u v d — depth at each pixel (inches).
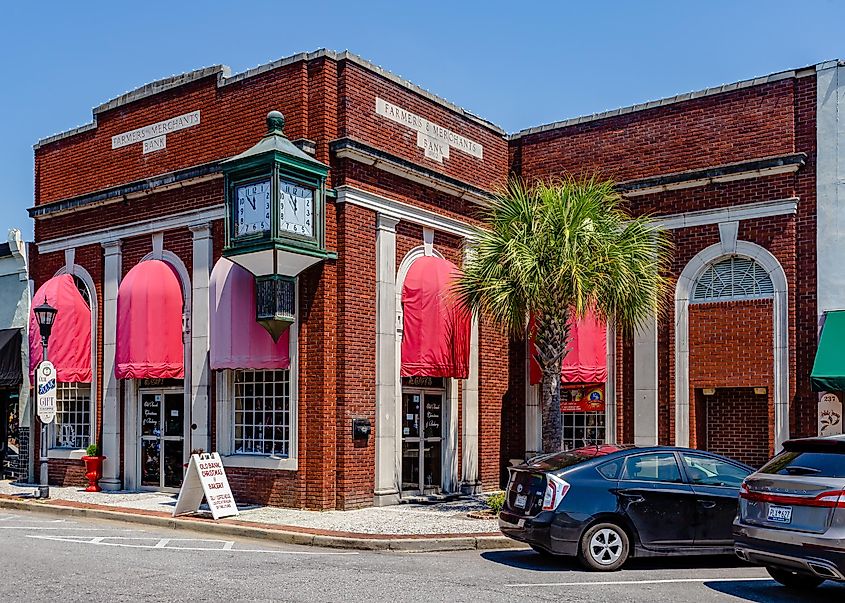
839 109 685.9
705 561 468.1
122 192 755.4
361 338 656.4
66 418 818.2
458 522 571.2
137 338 704.4
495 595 359.6
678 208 746.2
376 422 660.7
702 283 734.5
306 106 658.8
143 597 346.0
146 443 751.7
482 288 588.7
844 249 674.8
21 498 700.0
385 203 681.6
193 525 566.9
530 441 789.9
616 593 369.7
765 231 705.0
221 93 708.0
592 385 769.6
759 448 717.3
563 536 422.9
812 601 368.8
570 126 812.0
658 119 767.1
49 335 704.4
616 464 441.7
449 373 689.0
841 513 340.2
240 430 681.0
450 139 763.4
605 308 588.1
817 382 640.4
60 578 383.9
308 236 625.9
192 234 716.0
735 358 708.7
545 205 581.9
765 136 714.8
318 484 624.4
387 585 377.4
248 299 649.0
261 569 415.2
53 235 832.3
